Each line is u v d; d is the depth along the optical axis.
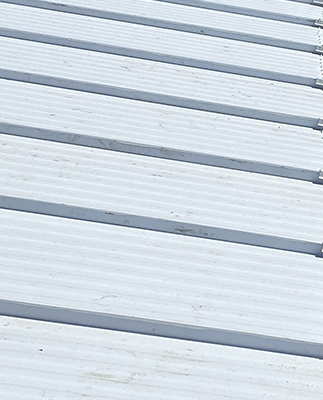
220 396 1.76
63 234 2.14
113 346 1.83
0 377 1.70
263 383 1.81
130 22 3.43
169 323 1.90
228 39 3.48
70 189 2.32
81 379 1.73
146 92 2.90
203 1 3.73
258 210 2.40
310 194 2.54
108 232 2.19
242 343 1.91
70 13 3.39
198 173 2.53
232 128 2.82
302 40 3.58
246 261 2.18
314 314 2.02
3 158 2.39
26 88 2.79
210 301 2.01
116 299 1.95
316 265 2.21
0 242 2.05
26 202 2.22
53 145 2.51
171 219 2.28
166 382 1.77
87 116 2.70
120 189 2.37
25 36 3.11
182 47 3.30
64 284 1.96
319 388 1.83
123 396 1.72
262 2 3.90
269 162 2.64
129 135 2.64
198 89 3.02
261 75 3.23
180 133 2.71
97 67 3.01
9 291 1.90
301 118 2.94
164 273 2.07
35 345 1.79
